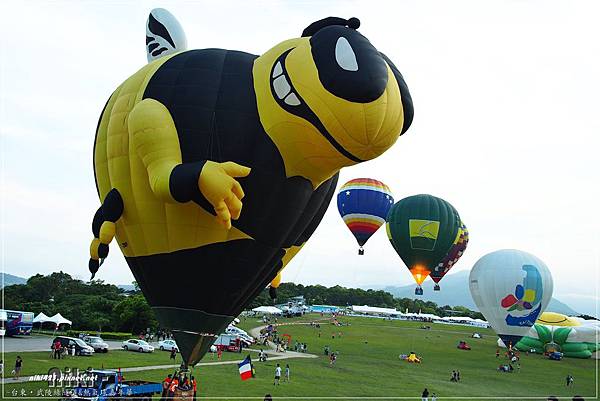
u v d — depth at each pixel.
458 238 34.38
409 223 31.83
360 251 31.05
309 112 9.84
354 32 9.94
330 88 9.48
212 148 10.46
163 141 10.31
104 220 11.27
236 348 36.97
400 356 39.44
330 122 9.66
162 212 10.83
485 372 34.53
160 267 11.36
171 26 14.70
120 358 27.05
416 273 32.59
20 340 33.62
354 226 30.52
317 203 12.05
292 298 107.50
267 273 12.21
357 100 9.38
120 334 41.09
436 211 31.83
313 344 46.03
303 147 10.32
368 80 9.34
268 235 11.22
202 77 11.10
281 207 10.96
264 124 10.53
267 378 24.55
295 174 10.77
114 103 12.12
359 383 25.45
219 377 23.41
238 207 9.31
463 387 27.33
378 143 9.91
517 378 32.75
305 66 9.87
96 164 12.32
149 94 11.23
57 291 67.44
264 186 10.65
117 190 11.30
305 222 11.97
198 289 11.41
